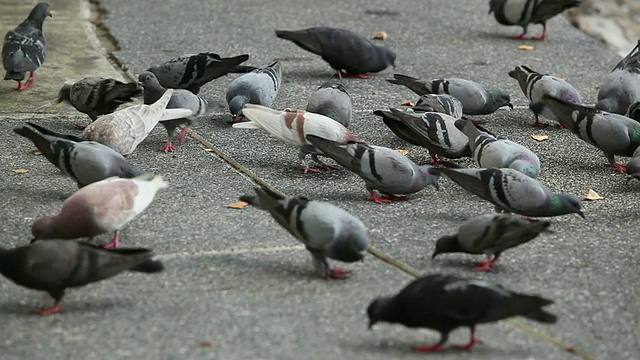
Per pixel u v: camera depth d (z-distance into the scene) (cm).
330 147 1173
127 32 1955
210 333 838
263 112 1269
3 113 1486
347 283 949
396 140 1434
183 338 827
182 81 1523
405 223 1118
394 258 1016
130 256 869
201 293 920
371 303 817
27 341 818
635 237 1088
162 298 907
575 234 1093
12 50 1559
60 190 1195
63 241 862
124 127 1233
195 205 1155
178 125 1360
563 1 1928
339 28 1856
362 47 1692
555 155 1391
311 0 2259
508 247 964
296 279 955
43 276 842
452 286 788
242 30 2000
